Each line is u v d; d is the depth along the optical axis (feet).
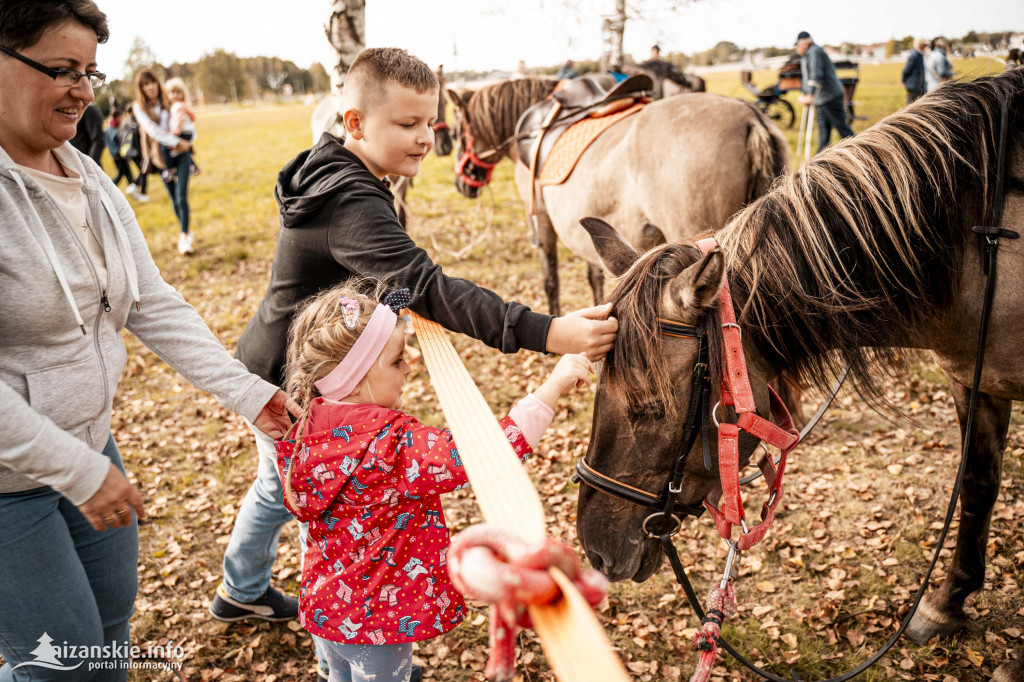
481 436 4.16
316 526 5.41
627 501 5.78
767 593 9.68
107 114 55.47
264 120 105.50
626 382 5.23
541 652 8.77
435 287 5.52
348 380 5.23
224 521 11.71
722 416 5.38
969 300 6.36
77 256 5.01
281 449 5.41
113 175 46.47
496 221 29.81
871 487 11.74
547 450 13.29
